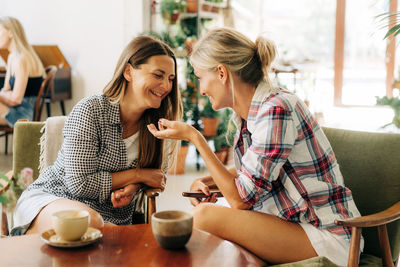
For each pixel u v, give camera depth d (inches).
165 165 79.2
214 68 60.9
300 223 59.8
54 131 83.7
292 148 59.2
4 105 177.9
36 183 74.2
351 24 291.0
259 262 45.3
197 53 62.5
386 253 59.2
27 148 83.7
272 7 311.0
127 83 73.0
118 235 50.3
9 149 220.8
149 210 72.1
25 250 45.4
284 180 60.4
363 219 54.2
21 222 70.1
